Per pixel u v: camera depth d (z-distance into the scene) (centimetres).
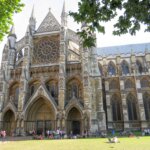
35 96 4928
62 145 2431
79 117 4831
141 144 2380
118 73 6794
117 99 6469
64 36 5475
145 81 6562
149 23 1051
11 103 5006
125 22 1089
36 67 5466
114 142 2733
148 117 6100
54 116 4706
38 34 5897
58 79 5138
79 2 1105
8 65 5616
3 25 1695
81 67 5122
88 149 1911
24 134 4647
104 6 1080
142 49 7962
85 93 4659
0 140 3725
